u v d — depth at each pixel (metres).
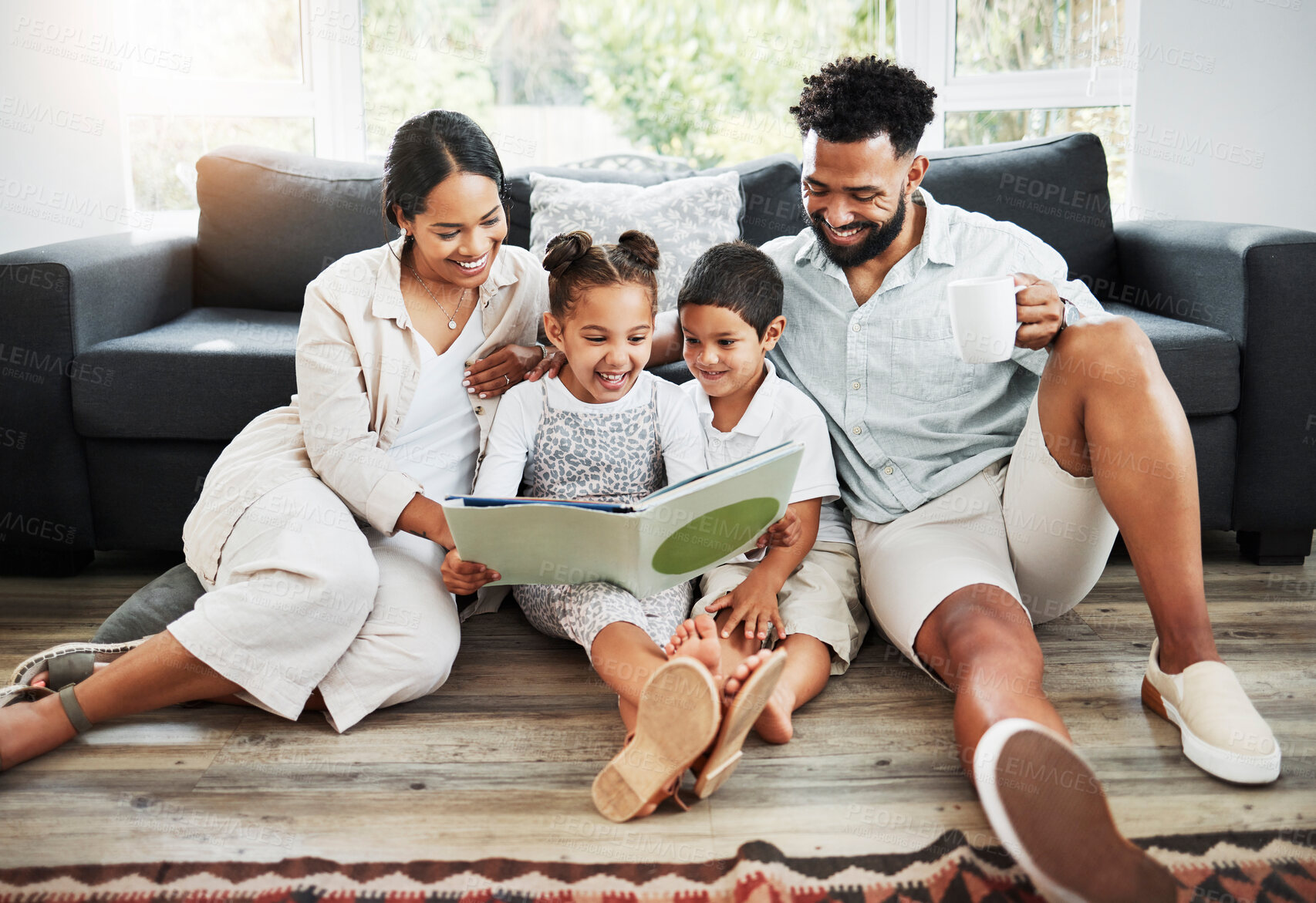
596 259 1.27
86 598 1.71
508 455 1.38
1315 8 2.16
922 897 0.93
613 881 0.96
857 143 1.28
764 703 1.04
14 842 1.01
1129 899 0.85
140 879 0.96
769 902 0.90
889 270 1.45
